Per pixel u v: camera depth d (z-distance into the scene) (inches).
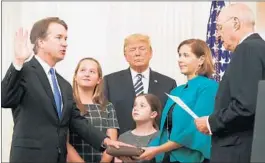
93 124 117.9
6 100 92.5
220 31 94.7
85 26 165.2
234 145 86.8
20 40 91.0
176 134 108.3
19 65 90.5
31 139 94.3
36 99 94.6
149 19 166.7
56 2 164.7
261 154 66.3
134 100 124.3
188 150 109.6
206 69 113.8
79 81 120.6
